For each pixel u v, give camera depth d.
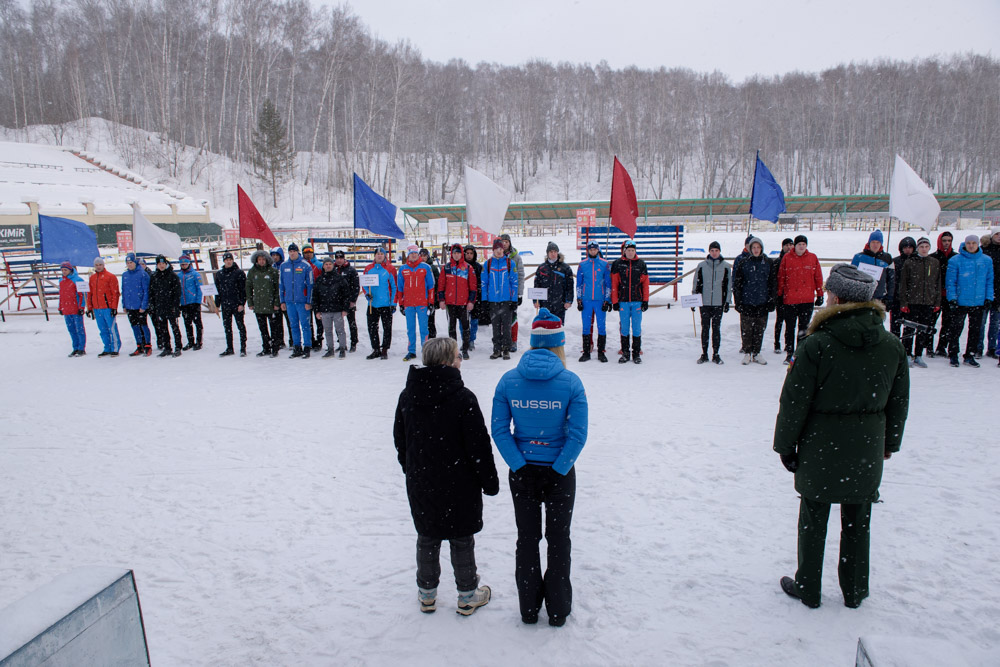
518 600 3.25
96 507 4.66
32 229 34.00
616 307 9.02
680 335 10.69
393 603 3.29
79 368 10.08
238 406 7.39
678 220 53.53
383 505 4.52
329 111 58.84
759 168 10.84
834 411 2.80
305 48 60.53
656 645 2.85
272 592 3.43
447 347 2.98
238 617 3.20
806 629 2.90
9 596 3.48
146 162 56.31
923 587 3.19
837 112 69.81
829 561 3.51
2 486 5.14
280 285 10.27
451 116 69.69
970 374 7.53
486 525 4.17
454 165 71.12
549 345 2.99
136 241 12.73
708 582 3.34
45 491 5.01
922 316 7.94
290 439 6.09
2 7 65.00
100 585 1.77
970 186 67.31
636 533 3.93
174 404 7.59
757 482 4.64
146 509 4.59
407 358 9.77
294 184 56.78
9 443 6.28
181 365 10.05
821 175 74.44
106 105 64.88
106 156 56.47
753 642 2.83
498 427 2.95
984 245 8.13
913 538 3.70
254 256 10.38
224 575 3.63
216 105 61.53
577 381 2.91
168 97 54.94
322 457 5.56
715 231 43.50
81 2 62.25
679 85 73.00
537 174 76.38
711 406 6.66
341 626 3.10
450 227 51.16
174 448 5.95
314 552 3.87
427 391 2.94
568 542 2.99
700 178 74.31
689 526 3.99
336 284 10.02
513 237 41.38
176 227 41.94
